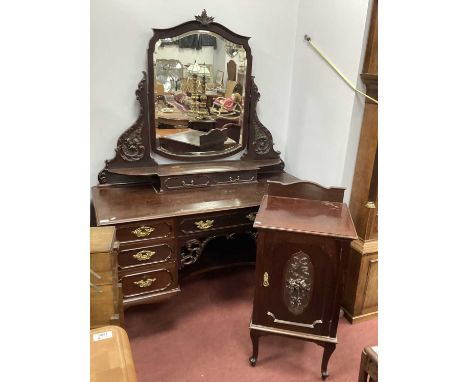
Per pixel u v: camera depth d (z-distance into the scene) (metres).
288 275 1.59
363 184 1.97
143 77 2.06
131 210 1.81
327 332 1.64
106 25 1.93
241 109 2.35
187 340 1.92
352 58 1.89
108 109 2.06
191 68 2.13
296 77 2.40
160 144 2.21
